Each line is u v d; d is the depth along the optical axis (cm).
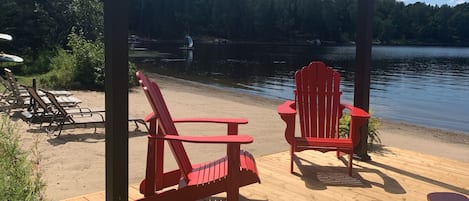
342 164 442
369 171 421
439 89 2003
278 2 6775
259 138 672
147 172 313
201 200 337
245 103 1226
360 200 346
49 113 684
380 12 6894
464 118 1288
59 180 420
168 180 349
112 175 270
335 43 6775
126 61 263
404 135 889
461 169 433
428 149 738
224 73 2392
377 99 1662
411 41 6869
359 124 402
